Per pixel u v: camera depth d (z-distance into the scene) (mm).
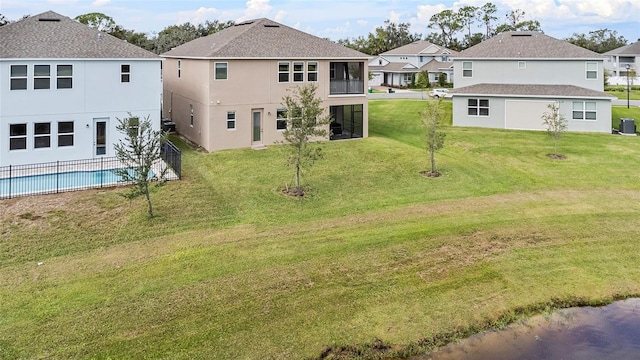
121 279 12703
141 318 10922
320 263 13883
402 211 18406
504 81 38781
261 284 12602
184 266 13539
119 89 24297
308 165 24297
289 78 29375
